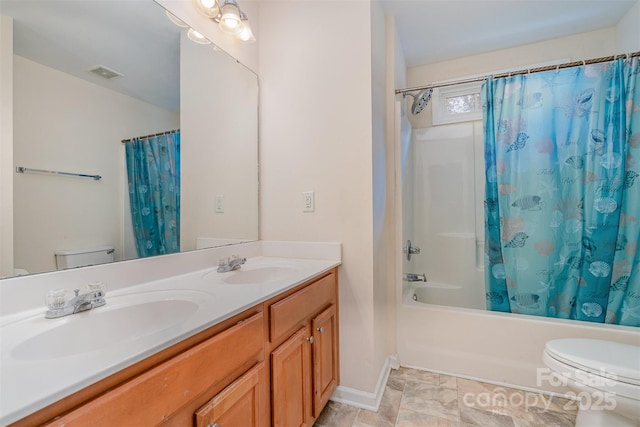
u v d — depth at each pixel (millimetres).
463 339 1817
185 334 650
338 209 1633
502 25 2133
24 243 841
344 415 1482
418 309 1922
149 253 1186
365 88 1575
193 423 687
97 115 1034
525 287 1900
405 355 1949
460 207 2518
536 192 1873
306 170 1706
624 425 1124
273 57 1791
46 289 857
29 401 411
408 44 2371
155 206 1224
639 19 1878
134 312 900
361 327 1579
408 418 1448
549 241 1850
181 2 1334
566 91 1804
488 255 1996
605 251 1717
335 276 1575
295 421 1143
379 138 1732
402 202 2045
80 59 987
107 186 1063
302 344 1200
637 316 1647
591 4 1921
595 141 1735
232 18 1490
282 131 1768
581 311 1771
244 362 870
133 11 1149
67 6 950
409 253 2352
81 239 977
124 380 547
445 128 2572
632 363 1118
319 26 1682
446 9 1942
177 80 1327
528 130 1882
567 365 1197
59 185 927
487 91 1964
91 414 485
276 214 1781
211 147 1498
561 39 2309
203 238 1438
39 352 681
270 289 1024
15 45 833
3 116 808
